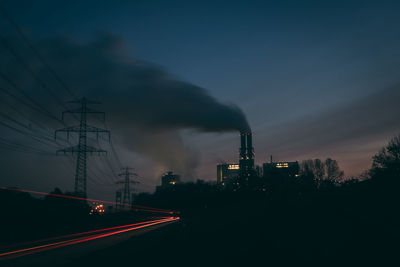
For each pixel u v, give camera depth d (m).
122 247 23.19
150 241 27.16
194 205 117.94
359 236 24.50
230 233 32.25
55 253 20.84
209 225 46.66
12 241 29.70
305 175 132.50
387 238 22.34
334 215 40.75
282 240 25.00
